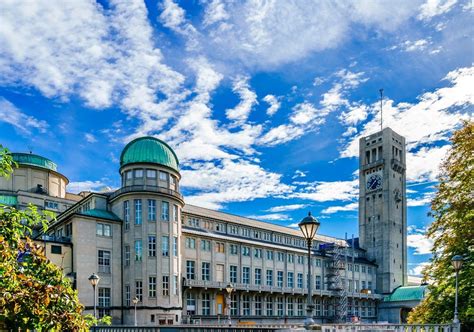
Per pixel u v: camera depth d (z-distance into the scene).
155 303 59.66
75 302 7.14
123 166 64.12
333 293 102.12
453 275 31.41
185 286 69.19
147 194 62.28
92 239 59.75
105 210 65.44
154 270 60.75
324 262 105.62
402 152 130.12
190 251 74.38
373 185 126.88
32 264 7.59
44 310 6.46
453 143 33.84
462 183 32.41
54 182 84.69
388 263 119.25
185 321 65.81
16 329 6.29
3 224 7.82
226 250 81.12
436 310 31.19
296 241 106.00
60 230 64.50
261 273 88.12
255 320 81.56
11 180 77.56
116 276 61.28
